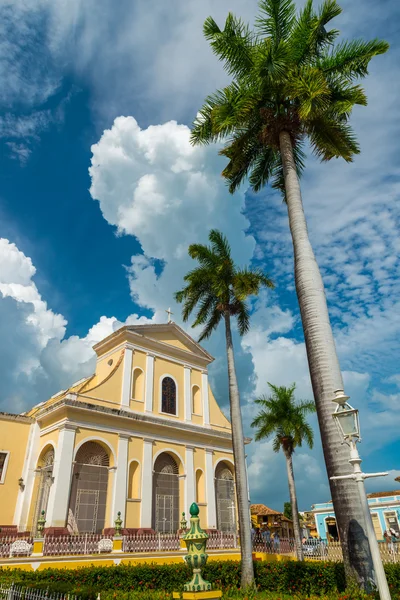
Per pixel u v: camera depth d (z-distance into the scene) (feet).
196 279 60.90
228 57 40.60
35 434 68.85
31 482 65.41
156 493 71.56
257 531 81.46
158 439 73.92
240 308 60.80
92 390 68.54
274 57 38.24
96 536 53.93
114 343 81.66
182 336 90.02
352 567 24.12
